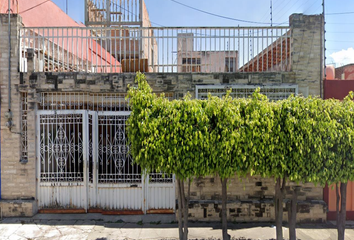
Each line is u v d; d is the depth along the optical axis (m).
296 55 6.10
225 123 3.91
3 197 6.10
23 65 6.33
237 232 5.43
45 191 6.25
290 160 3.92
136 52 11.53
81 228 5.55
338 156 3.93
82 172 6.29
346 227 5.71
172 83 6.19
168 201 6.25
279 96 6.12
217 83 6.16
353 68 9.01
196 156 3.82
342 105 4.19
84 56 9.27
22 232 5.35
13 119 6.10
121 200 6.27
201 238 5.15
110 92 6.24
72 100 6.34
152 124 3.85
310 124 3.91
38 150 6.21
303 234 5.37
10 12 6.67
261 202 5.93
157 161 3.89
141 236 5.24
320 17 6.11
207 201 5.99
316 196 6.02
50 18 8.54
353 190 6.07
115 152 6.29
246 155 3.89
